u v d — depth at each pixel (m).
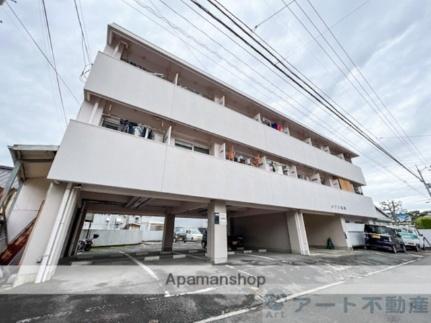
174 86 7.10
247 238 12.80
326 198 11.32
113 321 2.56
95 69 5.59
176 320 2.67
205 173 6.74
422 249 16.14
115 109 6.35
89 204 9.09
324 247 12.92
